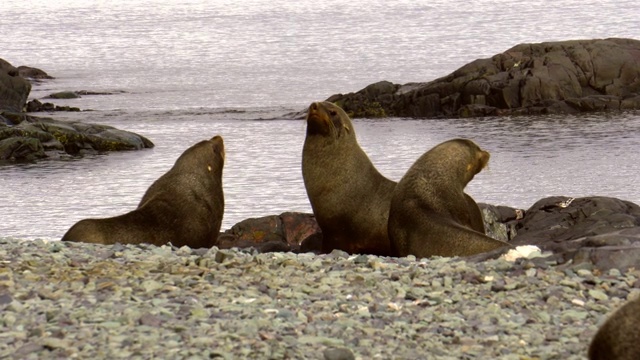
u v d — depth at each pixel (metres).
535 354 28.88
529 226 64.12
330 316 32.19
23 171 126.25
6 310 31.88
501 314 32.78
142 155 140.50
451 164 53.91
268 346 28.53
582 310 33.28
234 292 34.88
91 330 29.72
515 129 159.88
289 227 67.25
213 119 184.38
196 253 43.25
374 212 59.09
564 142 142.25
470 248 47.91
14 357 27.38
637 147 134.75
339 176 59.00
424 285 36.34
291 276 37.72
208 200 57.56
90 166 130.00
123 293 34.12
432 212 51.19
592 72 189.75
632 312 23.58
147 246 45.06
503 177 113.81
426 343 29.72
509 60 192.25
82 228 51.97
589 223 61.47
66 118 192.12
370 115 189.50
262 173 117.81
